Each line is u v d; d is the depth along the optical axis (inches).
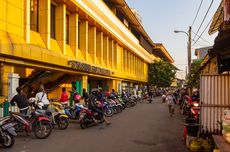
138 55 2235.5
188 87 1159.0
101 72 1219.2
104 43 1465.3
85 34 1137.4
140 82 2460.6
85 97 754.2
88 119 578.2
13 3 657.6
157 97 2373.3
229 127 309.9
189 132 407.2
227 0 446.9
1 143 393.1
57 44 915.4
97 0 1200.8
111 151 382.3
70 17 1034.7
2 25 615.8
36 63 719.7
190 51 1179.3
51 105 586.2
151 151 386.3
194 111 518.6
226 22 328.2
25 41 691.4
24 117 454.3
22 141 436.5
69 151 377.1
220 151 252.5
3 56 590.9
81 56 1101.7
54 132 527.2
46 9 823.1
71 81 1067.3
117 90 1621.6
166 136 497.7
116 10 1740.9
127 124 650.8
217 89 387.5
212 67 569.6
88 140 454.3
